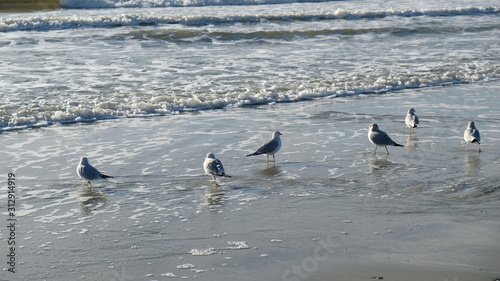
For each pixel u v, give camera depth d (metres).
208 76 24.19
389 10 41.31
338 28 35.81
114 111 19.45
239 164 14.73
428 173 13.99
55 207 12.13
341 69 25.61
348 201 12.36
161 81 23.27
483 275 9.16
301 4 46.94
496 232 10.78
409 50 29.84
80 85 22.42
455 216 11.52
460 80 24.02
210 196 12.72
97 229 11.09
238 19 38.12
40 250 10.20
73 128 17.86
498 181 13.43
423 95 21.84
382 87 22.95
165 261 9.83
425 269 9.38
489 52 29.09
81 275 9.37
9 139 16.70
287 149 15.88
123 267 9.62
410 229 10.94
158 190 13.07
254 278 9.25
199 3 46.31
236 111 19.86
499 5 44.44
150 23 36.88
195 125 18.20
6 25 33.75
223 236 10.77
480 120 18.52
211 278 9.27
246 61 27.14
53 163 14.77
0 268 9.54
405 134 17.17
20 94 20.98
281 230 10.99
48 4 44.19
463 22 38.19
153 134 17.25
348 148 15.97
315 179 13.67
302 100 21.27
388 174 13.96
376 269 9.41
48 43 30.59
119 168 14.42
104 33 33.44
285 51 29.58
